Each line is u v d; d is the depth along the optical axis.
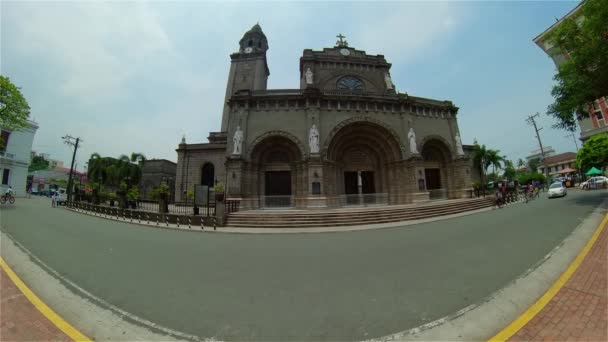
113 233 11.12
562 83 14.00
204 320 3.58
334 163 21.28
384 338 3.07
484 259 6.00
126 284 4.98
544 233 8.21
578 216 10.58
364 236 10.27
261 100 21.06
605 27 11.27
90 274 5.56
